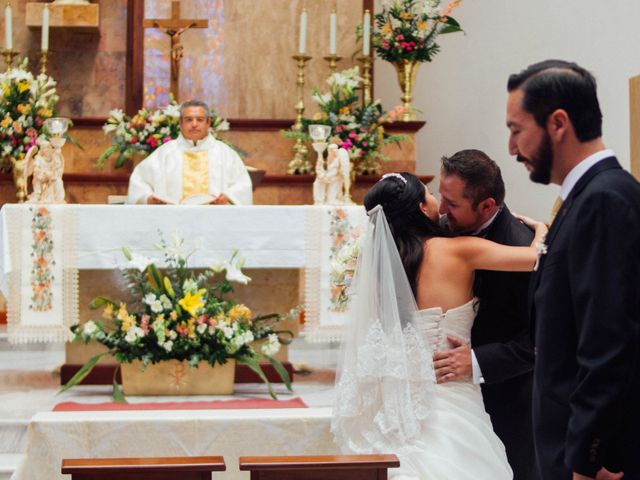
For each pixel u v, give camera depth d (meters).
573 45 8.14
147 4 9.19
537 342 2.51
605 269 2.29
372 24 9.27
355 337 3.53
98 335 5.54
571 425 2.29
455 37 9.46
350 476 3.00
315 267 5.84
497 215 3.67
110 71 9.22
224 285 5.75
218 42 9.20
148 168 7.08
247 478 4.32
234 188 6.88
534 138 2.46
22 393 5.84
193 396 5.66
